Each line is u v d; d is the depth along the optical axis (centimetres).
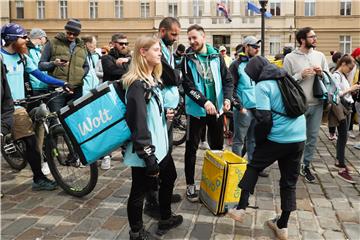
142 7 3444
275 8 3191
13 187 496
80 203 446
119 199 459
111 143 333
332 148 751
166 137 337
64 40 578
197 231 380
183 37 3212
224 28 3222
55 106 563
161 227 374
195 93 419
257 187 508
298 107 348
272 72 354
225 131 753
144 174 332
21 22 3566
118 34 562
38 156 479
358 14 3138
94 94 335
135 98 310
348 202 461
